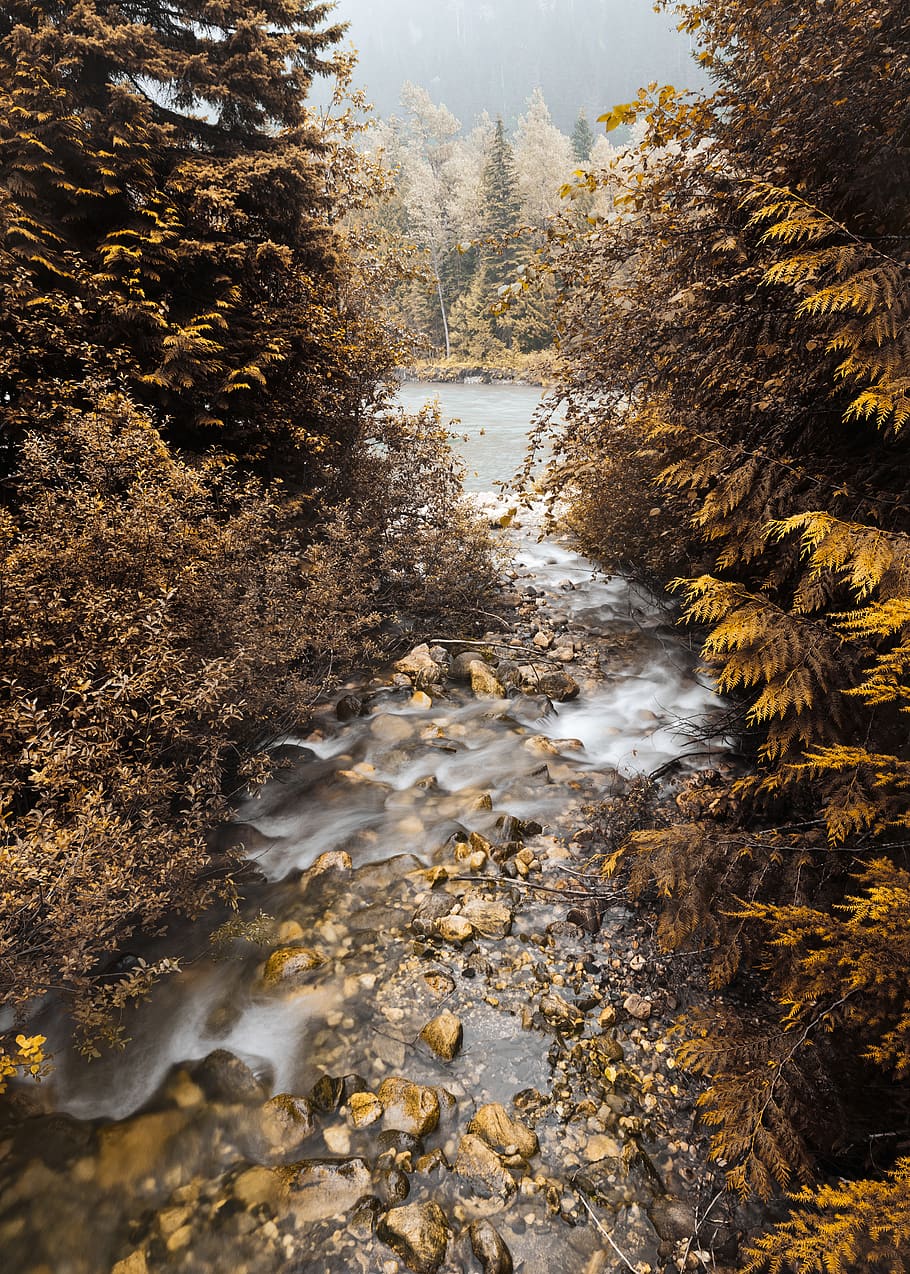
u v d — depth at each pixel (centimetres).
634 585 792
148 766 313
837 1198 158
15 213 488
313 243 704
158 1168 227
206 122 668
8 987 241
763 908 214
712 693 568
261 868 373
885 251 285
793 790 324
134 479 426
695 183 380
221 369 593
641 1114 243
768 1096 201
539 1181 222
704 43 401
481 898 341
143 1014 283
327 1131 239
